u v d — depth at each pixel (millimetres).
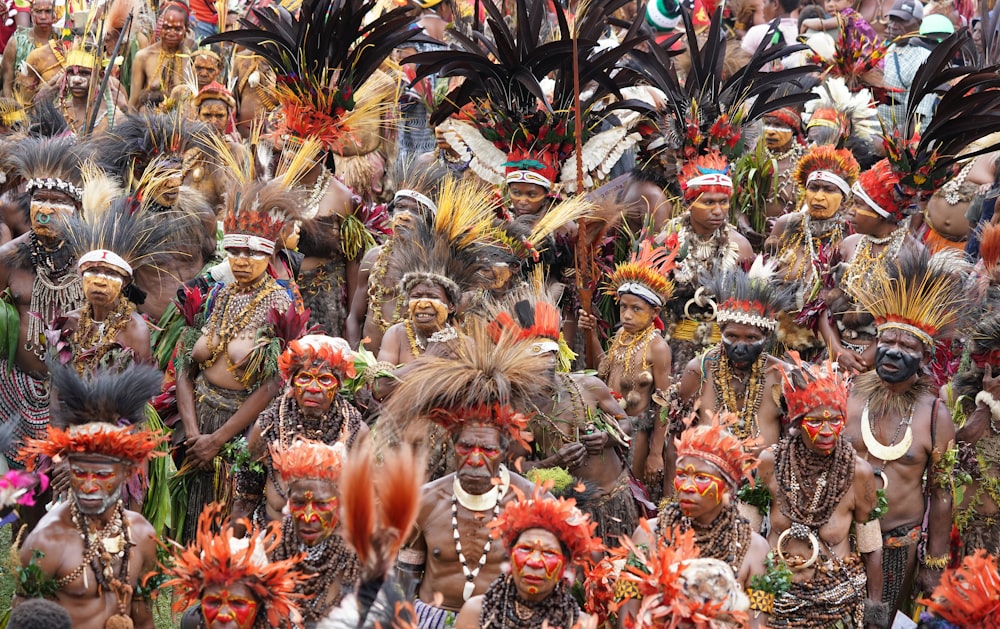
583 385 14578
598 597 11609
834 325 17281
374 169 22938
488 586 11562
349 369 13570
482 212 15883
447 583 12219
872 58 23469
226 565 10477
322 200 18828
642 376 15938
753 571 11984
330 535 12078
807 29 26031
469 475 11945
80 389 12203
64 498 12602
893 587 14047
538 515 10453
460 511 12203
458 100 19688
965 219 19344
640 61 19250
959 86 17266
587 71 19188
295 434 13531
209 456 15070
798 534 12664
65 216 15969
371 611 8422
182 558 10844
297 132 19516
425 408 12078
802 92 19719
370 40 19797
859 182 17609
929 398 14141
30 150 16484
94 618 12008
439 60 19344
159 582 12562
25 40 27078
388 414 12359
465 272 15195
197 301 15734
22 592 11859
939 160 17234
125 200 16656
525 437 12172
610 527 14516
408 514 8469
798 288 17516
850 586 12625
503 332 12695
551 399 14125
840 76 23734
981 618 10406
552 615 10539
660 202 19109
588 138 19312
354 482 8406
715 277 15367
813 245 18828
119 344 15336
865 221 17516
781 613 12570
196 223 17828
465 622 10750
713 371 14945
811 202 18766
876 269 15398
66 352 15188
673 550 10633
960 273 14633
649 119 19422
